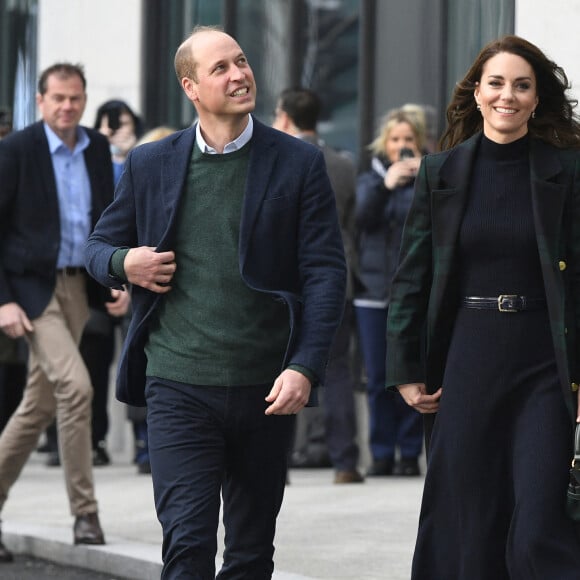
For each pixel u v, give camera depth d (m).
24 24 30.77
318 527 17.62
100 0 28.59
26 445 16.84
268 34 26.73
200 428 11.29
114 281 11.52
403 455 22.75
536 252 10.96
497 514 11.07
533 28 18.45
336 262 11.41
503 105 11.05
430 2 23.67
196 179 11.41
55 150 16.77
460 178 11.16
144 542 16.89
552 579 10.51
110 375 27.81
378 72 24.81
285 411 11.03
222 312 11.30
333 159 21.61
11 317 16.36
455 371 11.08
